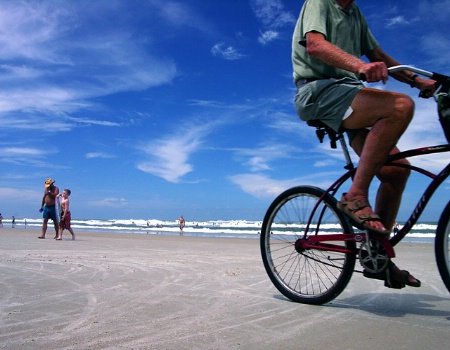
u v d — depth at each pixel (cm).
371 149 231
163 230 3119
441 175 215
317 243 269
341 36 262
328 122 253
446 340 182
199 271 417
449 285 214
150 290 304
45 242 958
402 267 481
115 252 660
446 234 216
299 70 269
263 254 296
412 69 219
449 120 209
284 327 205
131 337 185
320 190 274
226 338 185
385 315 231
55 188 1120
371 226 230
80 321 212
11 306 247
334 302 269
